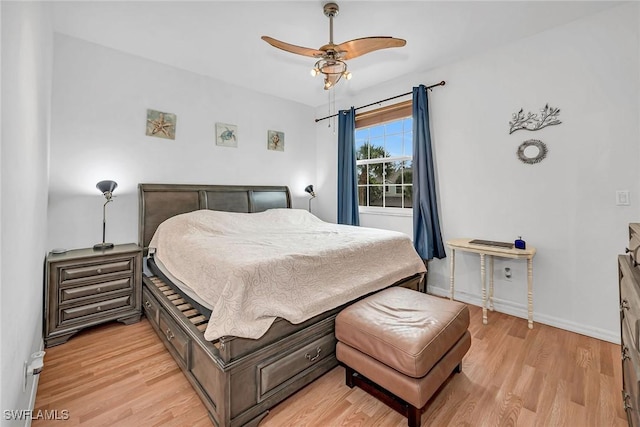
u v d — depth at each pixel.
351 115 3.98
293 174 4.41
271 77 3.47
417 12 2.19
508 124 2.67
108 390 1.66
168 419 1.46
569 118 2.34
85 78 2.63
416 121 3.21
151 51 2.82
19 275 1.03
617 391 1.63
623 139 2.12
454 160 3.07
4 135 0.79
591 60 2.23
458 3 2.09
